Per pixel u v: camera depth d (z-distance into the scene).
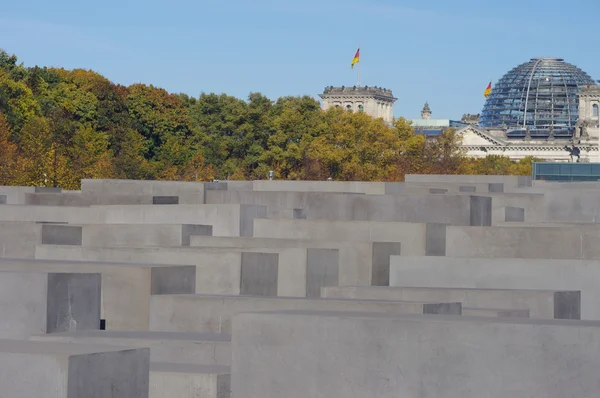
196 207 50.97
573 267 35.47
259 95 162.12
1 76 134.75
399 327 21.72
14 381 19.84
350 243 40.84
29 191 69.06
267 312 23.19
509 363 21.09
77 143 124.94
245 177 152.62
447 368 21.42
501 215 56.84
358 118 152.00
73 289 27.84
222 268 36.28
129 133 146.75
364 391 21.92
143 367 20.80
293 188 77.81
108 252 37.56
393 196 56.34
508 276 36.12
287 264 38.56
